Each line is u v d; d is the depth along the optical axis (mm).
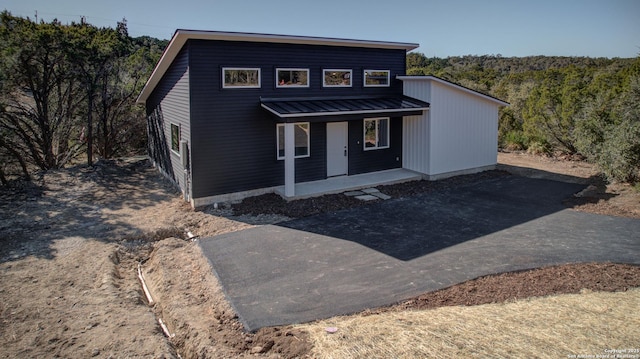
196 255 9617
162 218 12297
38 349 6215
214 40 12805
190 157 12984
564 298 7184
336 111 13500
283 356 5809
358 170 16250
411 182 15672
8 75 17531
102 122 22078
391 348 5699
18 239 10859
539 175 16906
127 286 8539
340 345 5840
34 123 20172
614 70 32656
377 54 16172
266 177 14180
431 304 7152
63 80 19891
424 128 15898
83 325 6832
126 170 19266
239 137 13531
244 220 11867
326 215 12109
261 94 13805
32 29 18594
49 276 8727
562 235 10227
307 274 8453
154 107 18875
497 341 5816
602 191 14039
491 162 17750
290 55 14227
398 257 9148
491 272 8305
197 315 7113
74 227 11711
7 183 16562
